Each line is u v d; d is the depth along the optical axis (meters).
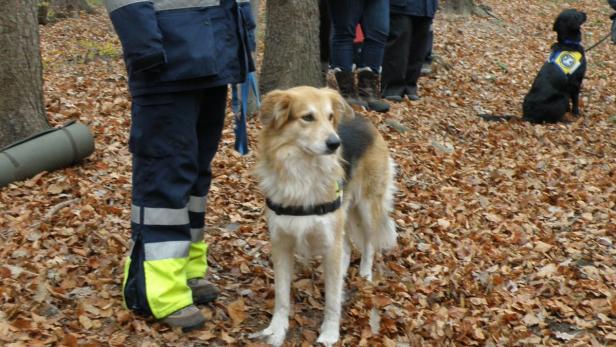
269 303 4.06
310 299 4.20
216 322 3.79
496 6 19.31
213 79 3.46
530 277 4.82
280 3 8.02
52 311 3.70
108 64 11.59
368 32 8.50
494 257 5.13
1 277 4.00
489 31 16.11
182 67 3.33
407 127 8.20
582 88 11.64
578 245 5.39
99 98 8.62
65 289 3.96
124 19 3.12
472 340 3.90
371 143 4.53
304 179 3.54
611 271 4.93
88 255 4.49
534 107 9.22
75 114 7.63
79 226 4.86
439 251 5.18
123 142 6.93
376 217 4.59
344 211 4.00
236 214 5.43
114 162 6.37
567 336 4.01
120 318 3.65
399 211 5.87
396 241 5.13
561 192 6.68
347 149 4.26
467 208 6.14
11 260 4.30
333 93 3.81
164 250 3.58
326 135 3.45
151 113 3.43
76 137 6.06
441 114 9.05
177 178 3.55
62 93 8.79
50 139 5.89
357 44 9.66
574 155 8.00
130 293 3.66
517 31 16.72
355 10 8.29
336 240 3.71
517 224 5.79
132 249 3.67
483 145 8.11
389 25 9.00
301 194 3.54
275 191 3.61
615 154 8.13
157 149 3.48
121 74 10.55
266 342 3.63
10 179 5.57
